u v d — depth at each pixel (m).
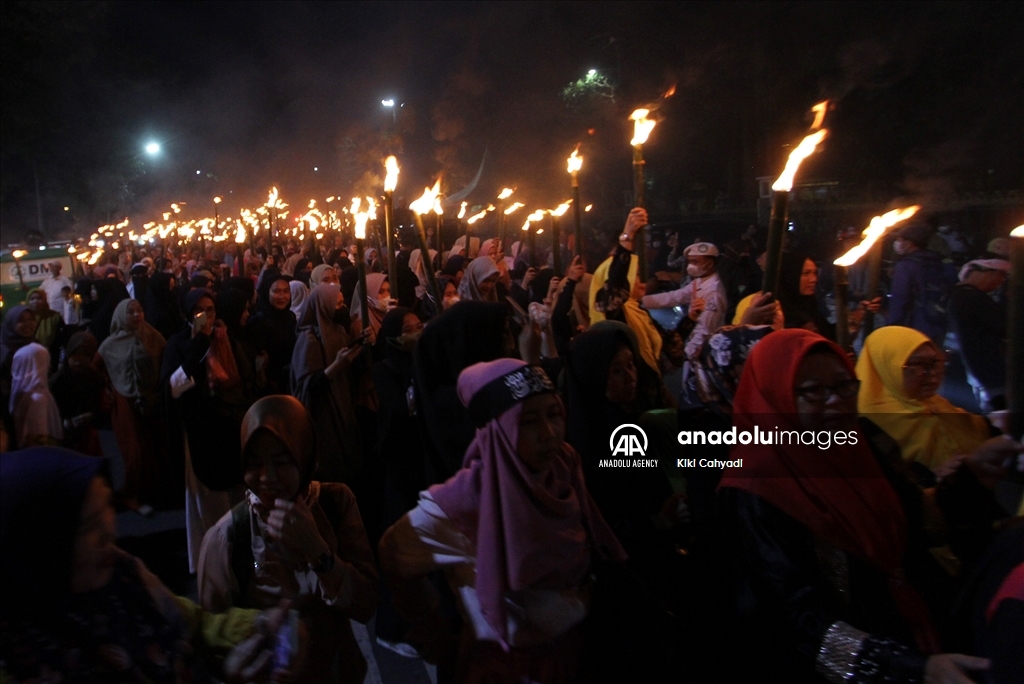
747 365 2.35
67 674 1.81
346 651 2.62
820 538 2.20
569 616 2.37
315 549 2.41
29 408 5.64
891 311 8.27
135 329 6.13
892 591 2.26
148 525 5.97
